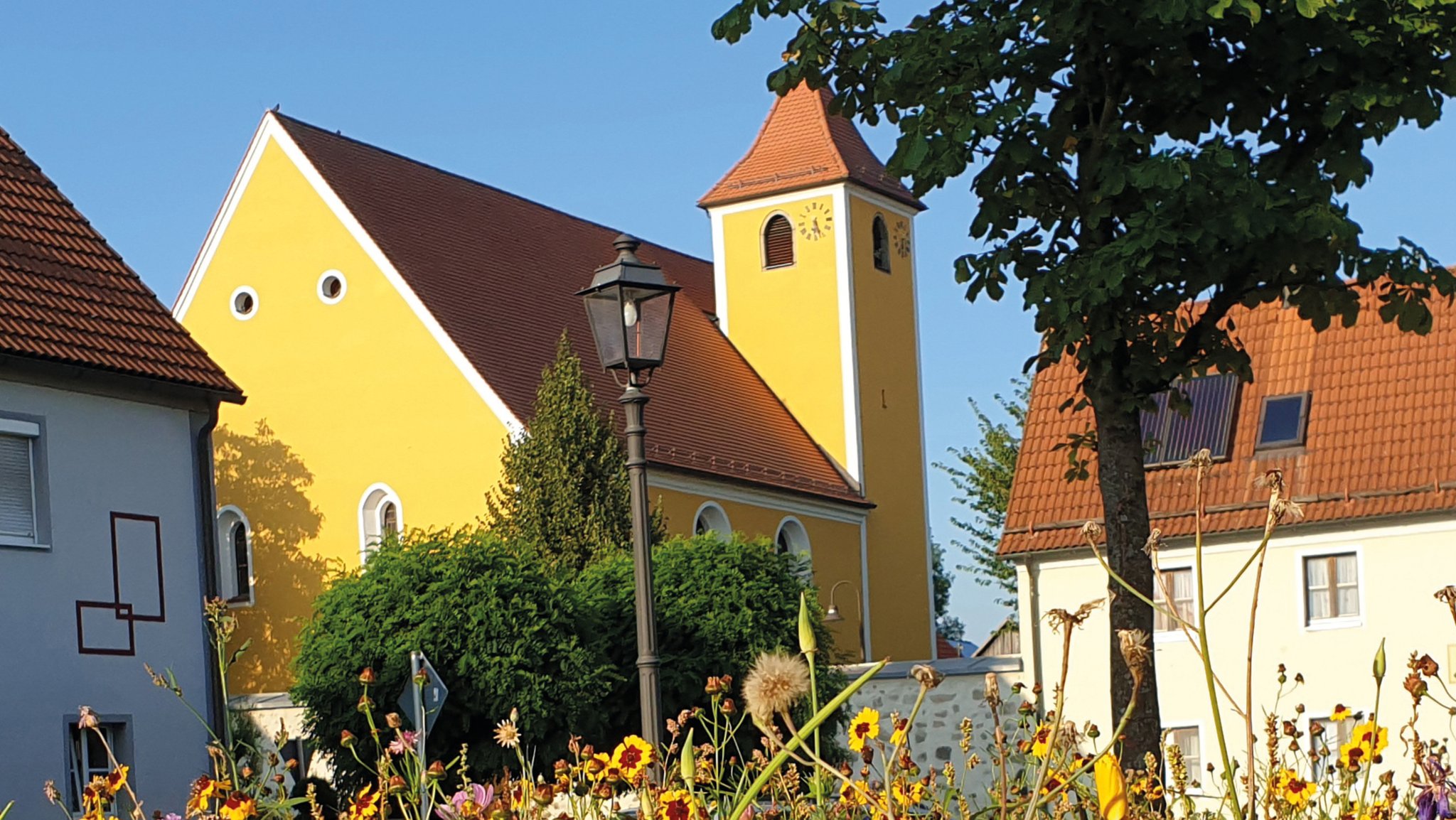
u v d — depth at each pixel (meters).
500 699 23.69
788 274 45.81
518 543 25.77
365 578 24.62
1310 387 29.11
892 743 4.00
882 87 10.12
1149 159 9.41
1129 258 9.44
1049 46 9.88
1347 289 10.27
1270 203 9.30
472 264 37.81
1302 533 27.42
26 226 21.50
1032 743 4.50
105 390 20.80
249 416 36.03
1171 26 9.47
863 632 43.72
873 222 46.97
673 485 36.72
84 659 20.03
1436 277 9.89
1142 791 5.11
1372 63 9.66
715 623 27.25
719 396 42.38
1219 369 10.32
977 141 9.91
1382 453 27.67
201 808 5.22
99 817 5.39
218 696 21.72
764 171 46.47
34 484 19.91
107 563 20.56
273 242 36.25
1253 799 2.82
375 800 5.16
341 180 36.28
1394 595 26.81
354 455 35.06
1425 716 26.12
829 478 43.72
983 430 48.78
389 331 35.00
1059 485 29.67
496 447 33.84
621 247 11.32
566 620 24.75
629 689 26.88
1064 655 2.86
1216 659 27.50
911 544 46.59
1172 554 28.14
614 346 11.09
